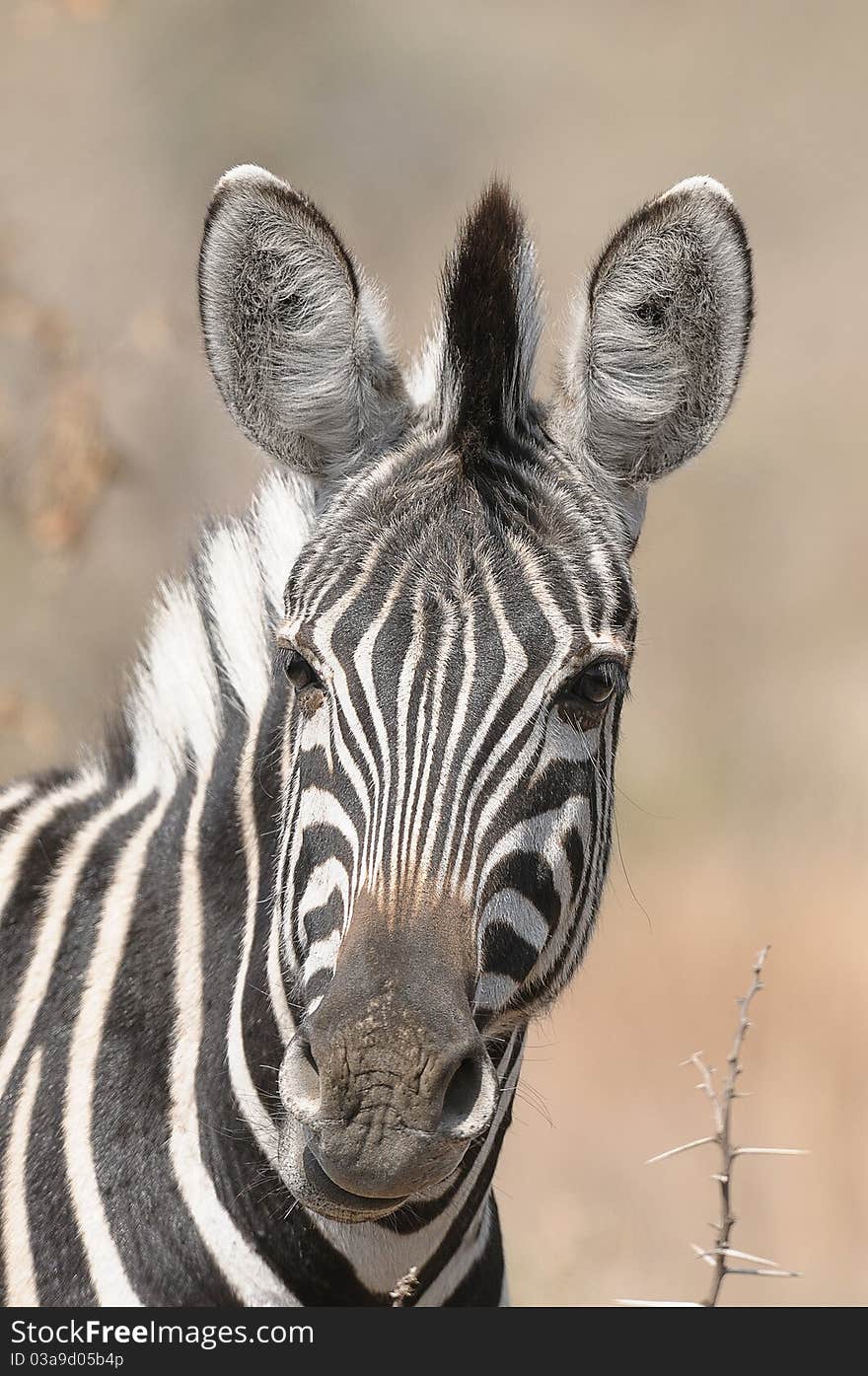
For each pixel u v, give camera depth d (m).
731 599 35.94
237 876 7.92
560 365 8.12
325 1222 7.43
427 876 6.69
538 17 58.88
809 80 58.75
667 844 25.84
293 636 7.23
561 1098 19.11
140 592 17.92
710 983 20.89
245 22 33.12
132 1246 7.45
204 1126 7.54
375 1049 6.30
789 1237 16.44
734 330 7.86
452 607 6.98
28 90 23.23
